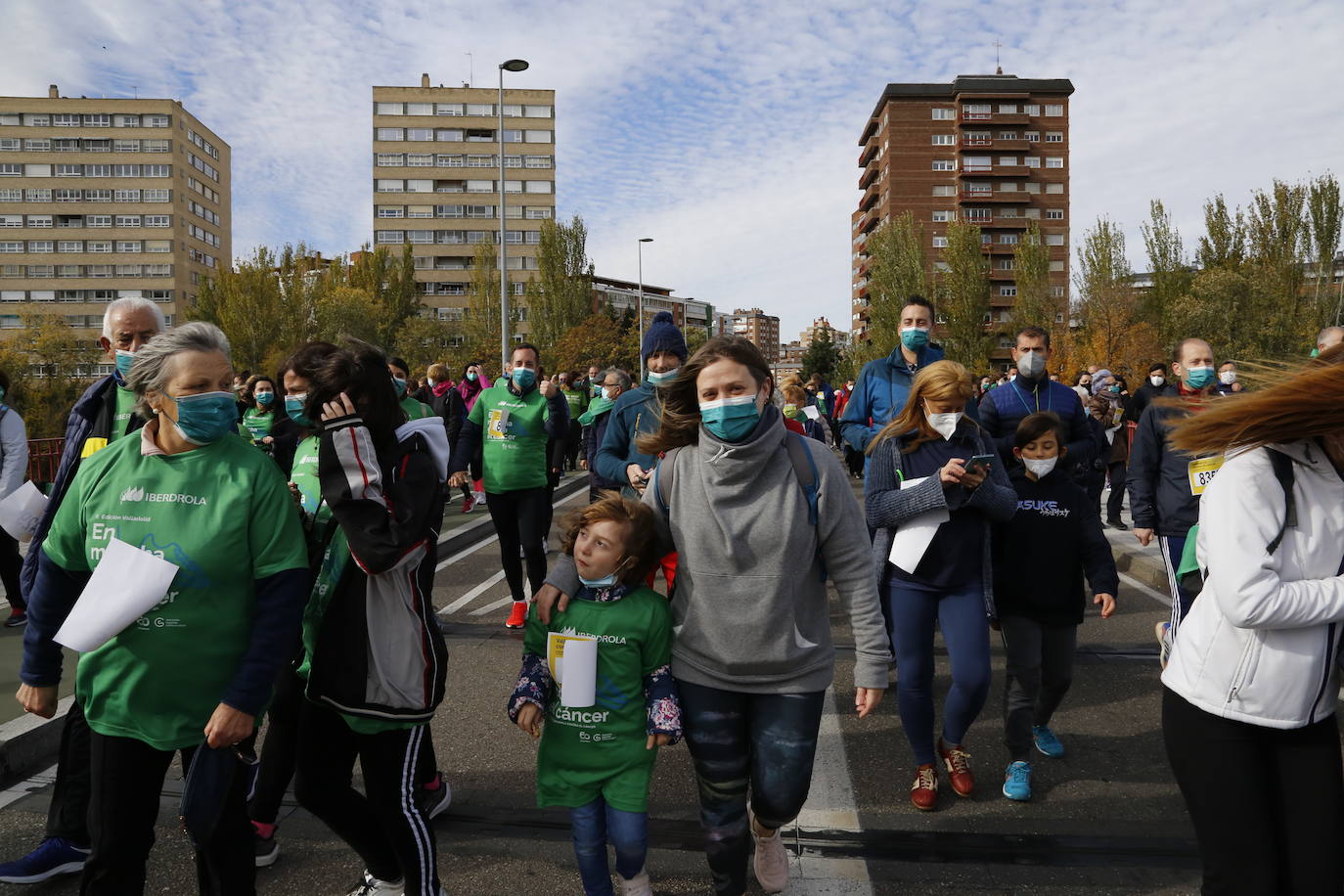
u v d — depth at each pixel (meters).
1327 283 44.28
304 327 63.56
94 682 2.19
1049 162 85.62
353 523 2.32
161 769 2.27
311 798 2.54
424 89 97.88
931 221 86.38
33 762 3.92
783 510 2.43
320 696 2.41
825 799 3.60
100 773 2.20
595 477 6.71
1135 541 9.29
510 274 98.50
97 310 103.81
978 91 84.94
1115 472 10.52
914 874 2.97
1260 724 2.00
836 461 2.55
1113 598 3.68
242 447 2.32
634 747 2.57
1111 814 3.43
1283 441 1.98
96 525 2.21
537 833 3.27
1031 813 3.45
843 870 3.00
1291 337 42.06
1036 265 61.97
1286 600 1.91
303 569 2.31
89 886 2.23
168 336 2.22
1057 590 3.66
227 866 2.29
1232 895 2.01
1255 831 2.00
